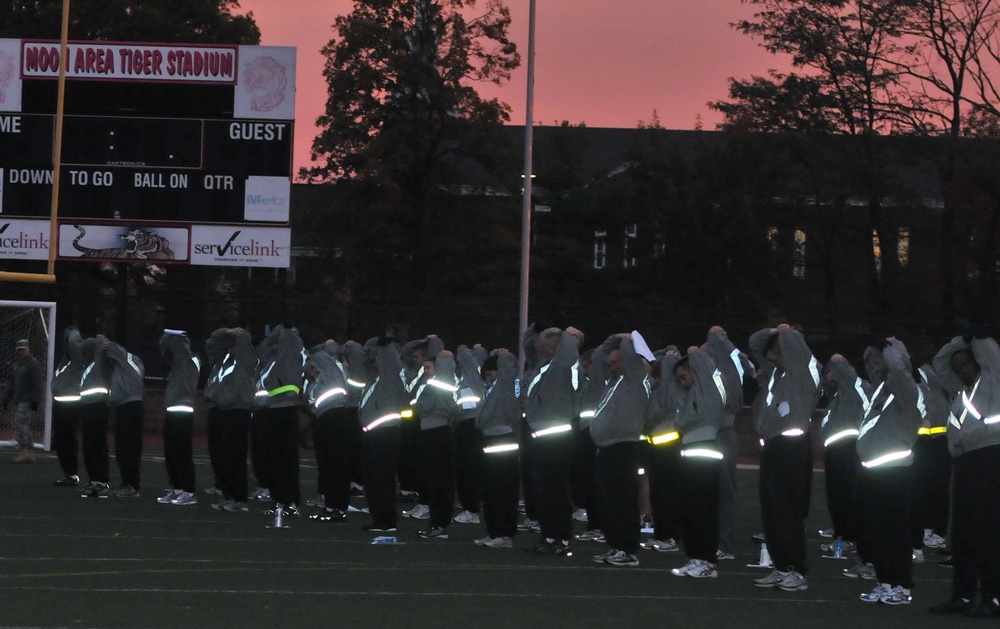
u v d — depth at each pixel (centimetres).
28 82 2442
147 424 2994
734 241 4053
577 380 1338
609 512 1271
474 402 1623
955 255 3978
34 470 2106
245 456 1634
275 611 984
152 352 3033
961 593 1052
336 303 2875
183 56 2431
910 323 2772
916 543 1402
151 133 2414
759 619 1003
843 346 2780
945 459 1449
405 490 1847
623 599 1079
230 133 2416
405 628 930
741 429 2888
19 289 3438
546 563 1275
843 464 1388
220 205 2416
